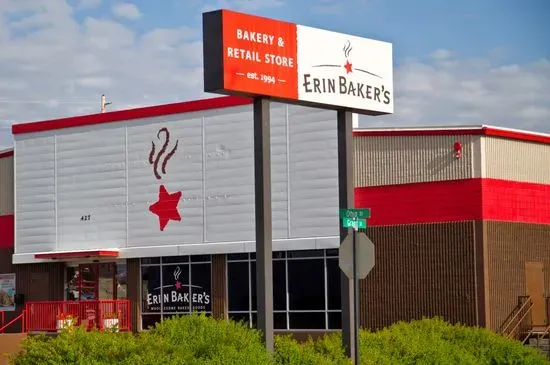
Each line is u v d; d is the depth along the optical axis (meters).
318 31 23.73
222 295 37.78
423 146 34.09
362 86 24.64
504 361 26.16
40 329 38.41
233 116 37.84
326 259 35.41
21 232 43.34
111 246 40.72
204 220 38.31
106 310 38.91
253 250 36.97
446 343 25.67
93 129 41.50
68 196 42.12
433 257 33.66
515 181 34.38
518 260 34.16
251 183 37.28
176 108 39.22
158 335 21.41
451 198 33.53
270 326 21.70
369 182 34.97
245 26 22.27
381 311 34.41
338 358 22.33
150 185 39.81
